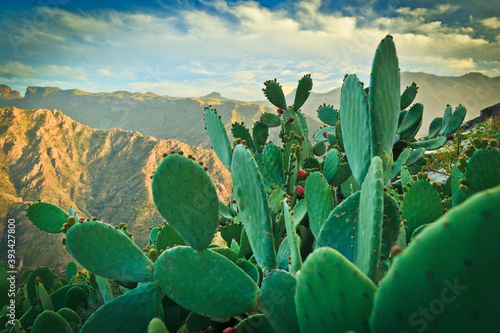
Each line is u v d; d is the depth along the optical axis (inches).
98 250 62.7
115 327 58.5
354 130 65.3
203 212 57.6
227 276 57.0
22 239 3280.0
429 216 70.6
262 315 54.3
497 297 24.5
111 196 5743.1
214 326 64.1
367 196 48.2
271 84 149.8
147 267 62.3
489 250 24.2
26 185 5506.9
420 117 163.9
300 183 105.0
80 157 6545.3
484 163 60.9
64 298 93.4
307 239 87.4
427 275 26.4
